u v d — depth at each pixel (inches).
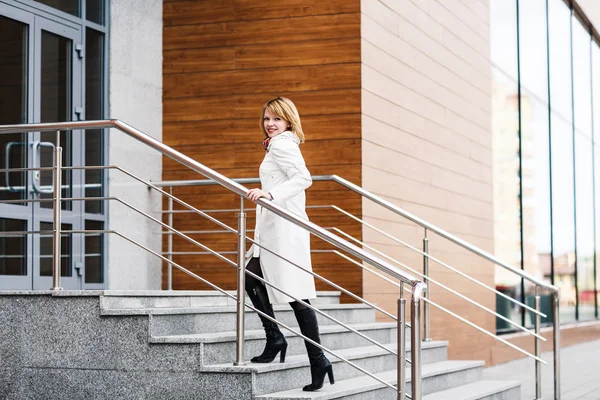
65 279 323.9
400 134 382.0
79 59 336.5
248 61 362.0
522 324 538.3
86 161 337.7
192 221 363.6
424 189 404.2
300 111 355.3
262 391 215.8
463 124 454.6
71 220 328.2
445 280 425.4
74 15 336.2
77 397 226.2
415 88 398.9
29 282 310.7
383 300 356.5
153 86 366.9
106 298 227.5
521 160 548.4
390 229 367.9
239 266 219.8
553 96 624.7
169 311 227.6
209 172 221.1
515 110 540.1
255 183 356.2
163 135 370.0
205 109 365.7
